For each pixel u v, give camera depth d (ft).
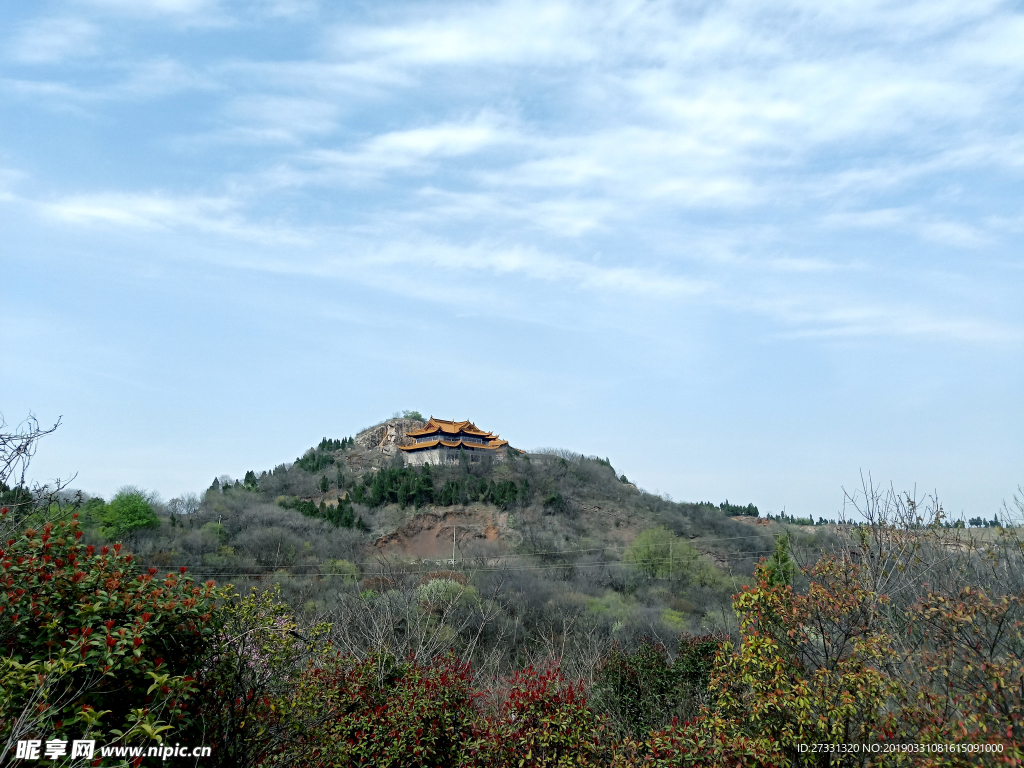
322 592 96.07
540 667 62.13
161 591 25.93
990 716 24.90
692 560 172.24
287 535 176.04
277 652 31.30
